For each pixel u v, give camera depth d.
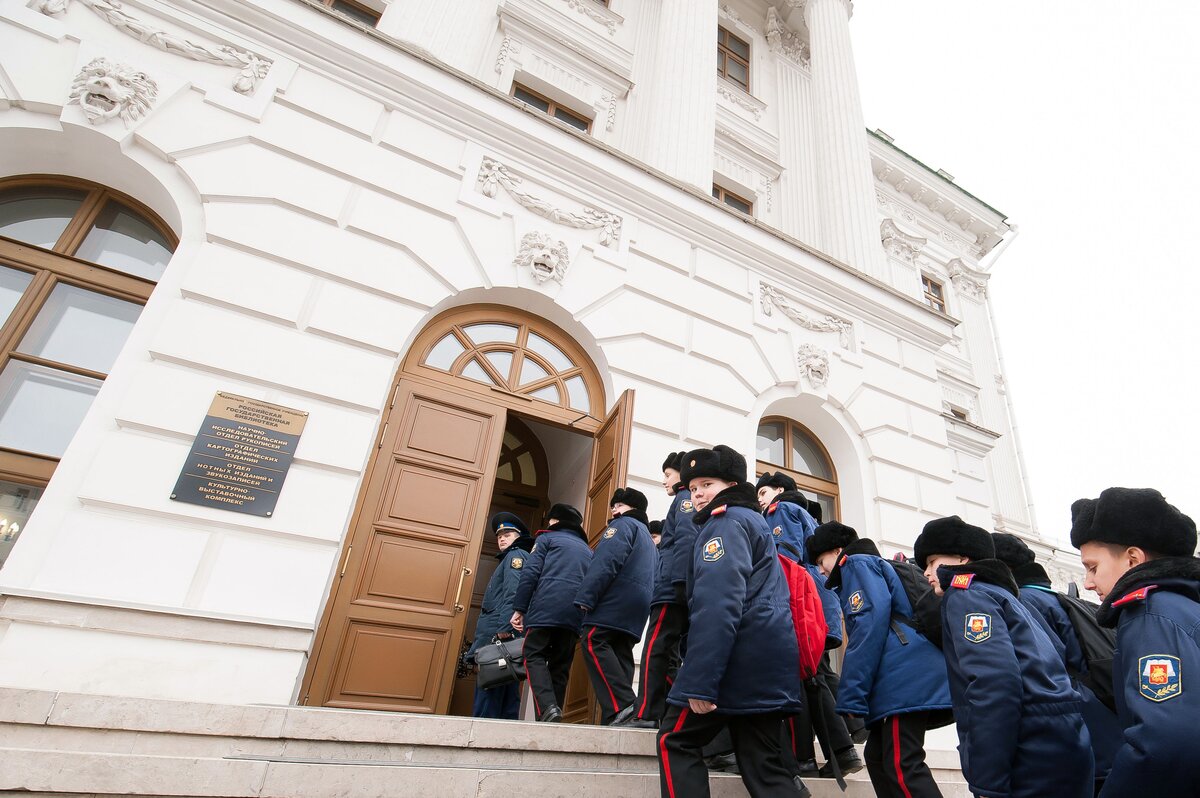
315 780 2.72
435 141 6.65
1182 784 1.56
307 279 5.49
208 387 4.81
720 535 2.79
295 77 6.21
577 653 5.50
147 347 4.79
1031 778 2.11
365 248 5.85
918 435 8.48
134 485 4.37
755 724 2.59
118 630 4.00
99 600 3.99
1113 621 2.04
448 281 6.12
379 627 5.01
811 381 7.95
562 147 7.23
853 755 3.58
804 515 4.38
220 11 6.11
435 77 6.86
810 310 8.52
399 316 5.76
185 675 4.07
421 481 5.59
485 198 6.64
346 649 4.84
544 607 4.42
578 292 6.77
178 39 5.82
